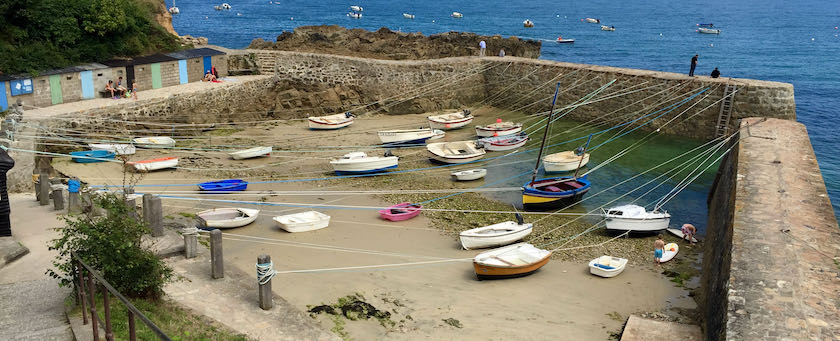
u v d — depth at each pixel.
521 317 19.84
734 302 14.59
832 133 54.41
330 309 19.58
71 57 42.44
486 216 30.48
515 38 61.12
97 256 14.66
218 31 133.12
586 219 30.64
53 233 19.98
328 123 46.12
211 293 17.91
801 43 127.81
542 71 50.44
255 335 15.80
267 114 48.50
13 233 19.92
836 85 79.62
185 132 43.56
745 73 89.62
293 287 21.16
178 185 32.91
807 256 17.06
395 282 22.12
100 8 44.47
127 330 13.51
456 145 41.19
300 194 32.66
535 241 27.50
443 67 52.34
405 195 33.12
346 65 52.59
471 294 21.44
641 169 38.62
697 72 90.25
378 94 52.19
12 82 37.69
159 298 16.30
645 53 109.06
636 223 27.95
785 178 24.30
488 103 54.16
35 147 34.00
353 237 26.75
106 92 42.97
